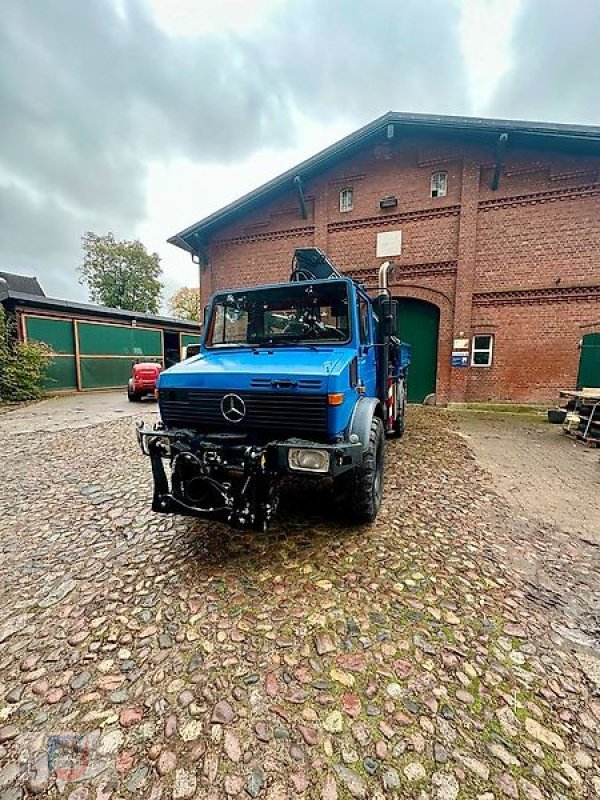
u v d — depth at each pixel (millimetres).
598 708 1761
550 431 7516
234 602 2480
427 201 10000
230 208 11477
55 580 2805
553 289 9188
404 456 5730
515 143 9094
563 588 2648
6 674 1986
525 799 1385
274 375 2814
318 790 1410
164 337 19781
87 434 7434
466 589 2613
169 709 1752
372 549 3074
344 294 3559
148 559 3029
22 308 13461
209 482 2824
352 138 10055
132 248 38844
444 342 10188
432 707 1749
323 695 1810
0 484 4730
